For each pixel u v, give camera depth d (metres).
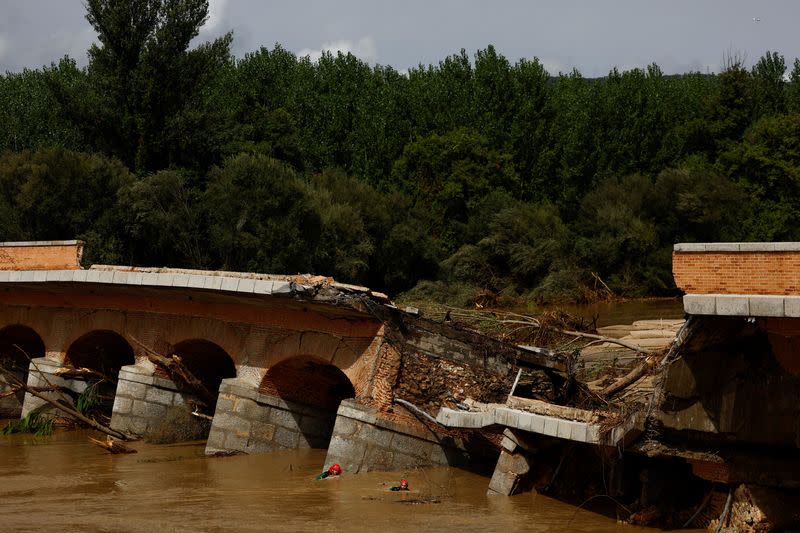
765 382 14.76
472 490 19.81
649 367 22.14
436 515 17.64
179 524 17.39
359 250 54.22
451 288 56.47
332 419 25.77
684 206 57.44
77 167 52.66
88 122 57.75
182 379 27.23
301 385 24.94
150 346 26.95
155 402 26.70
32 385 28.91
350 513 17.95
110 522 17.61
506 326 33.56
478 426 19.56
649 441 15.81
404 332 21.94
